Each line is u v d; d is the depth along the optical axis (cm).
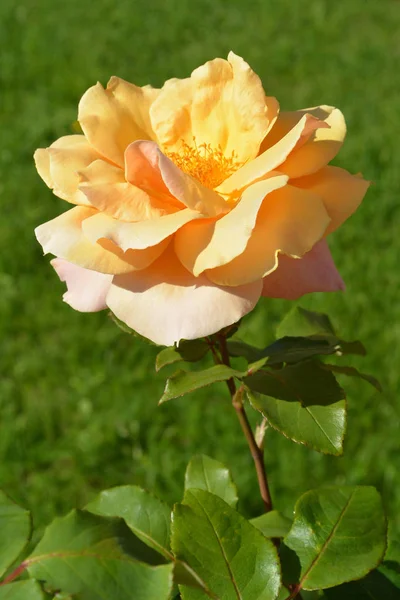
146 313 54
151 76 255
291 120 59
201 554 54
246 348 62
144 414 125
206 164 59
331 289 57
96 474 117
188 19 299
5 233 166
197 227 54
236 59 58
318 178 57
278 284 57
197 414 123
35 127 210
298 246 54
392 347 134
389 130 204
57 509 112
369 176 185
